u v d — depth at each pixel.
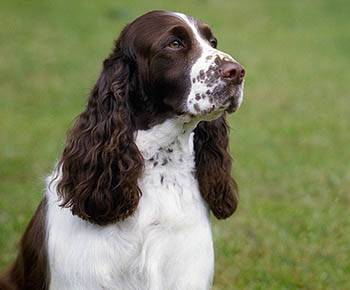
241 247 9.19
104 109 5.76
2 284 6.81
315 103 18.78
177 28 5.65
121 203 5.69
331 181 11.97
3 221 9.87
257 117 16.98
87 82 20.31
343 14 33.66
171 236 5.85
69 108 17.59
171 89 5.68
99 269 5.73
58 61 22.61
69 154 5.80
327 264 8.73
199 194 6.14
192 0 34.50
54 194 6.10
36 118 16.52
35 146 13.89
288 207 10.64
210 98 5.49
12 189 11.36
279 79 21.75
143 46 5.73
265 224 9.91
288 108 18.14
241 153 13.62
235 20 31.58
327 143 14.65
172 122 5.75
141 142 5.81
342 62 24.64
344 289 8.18
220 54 5.56
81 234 5.80
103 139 5.73
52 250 5.92
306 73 22.73
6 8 29.36
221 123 6.33
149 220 5.78
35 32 26.27
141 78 5.75
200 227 6.04
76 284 5.80
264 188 11.59
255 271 8.56
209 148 6.24
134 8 31.45
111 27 28.05
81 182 5.70
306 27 30.91
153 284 5.78
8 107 17.47
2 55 22.78
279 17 32.69
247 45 26.89
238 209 10.52
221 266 8.70
